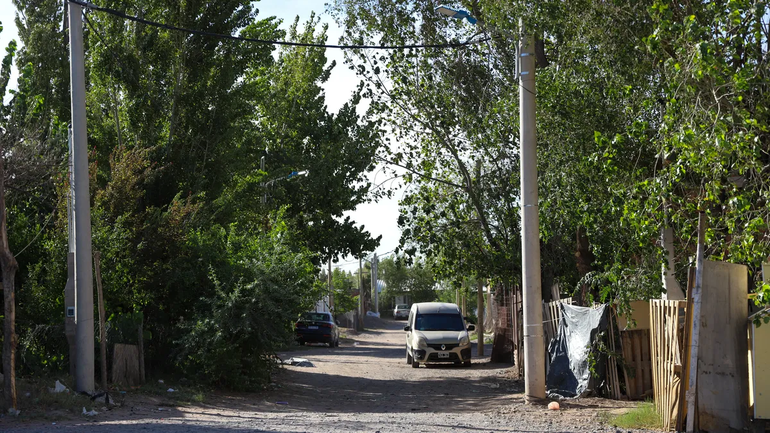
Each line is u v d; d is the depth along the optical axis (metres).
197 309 14.66
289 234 18.88
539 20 11.46
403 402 14.42
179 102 19.88
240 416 10.96
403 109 17.19
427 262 18.59
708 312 8.83
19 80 13.74
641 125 9.63
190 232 15.40
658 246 10.27
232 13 20.61
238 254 15.31
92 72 20.39
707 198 8.27
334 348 36.47
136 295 14.27
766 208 7.82
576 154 12.05
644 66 10.84
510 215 17.36
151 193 19.16
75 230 11.77
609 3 10.96
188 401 12.55
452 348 23.50
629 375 12.60
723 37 8.38
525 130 12.31
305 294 15.82
